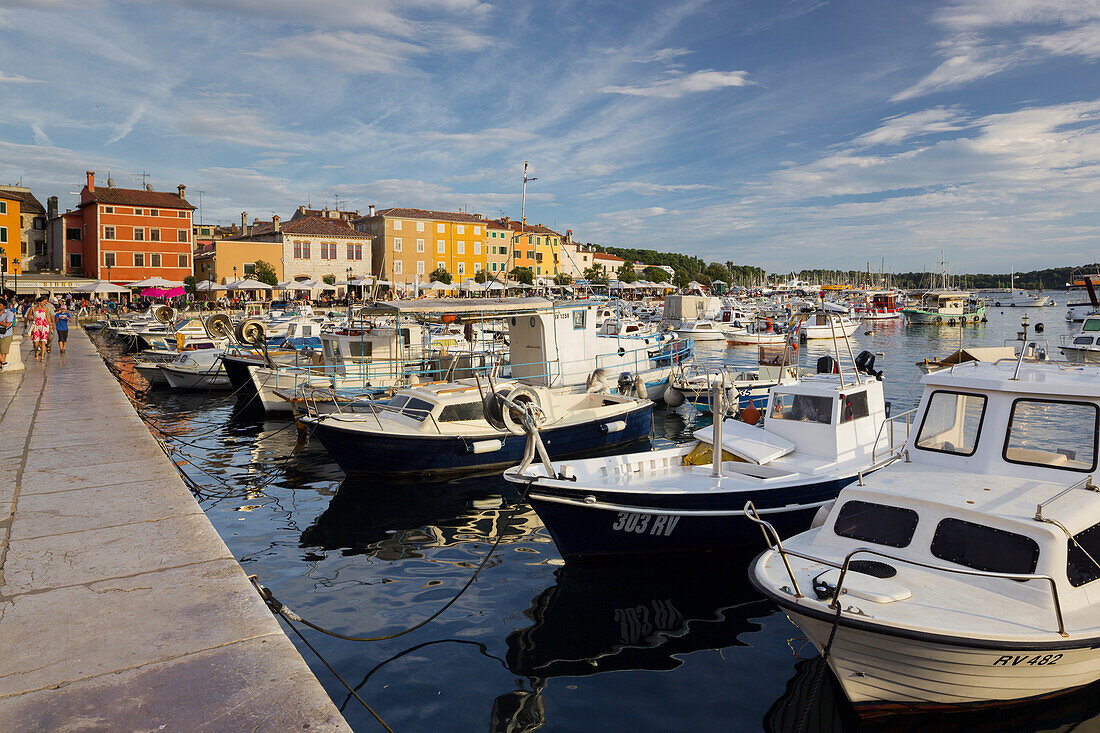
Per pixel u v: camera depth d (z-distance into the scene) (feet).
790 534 31.14
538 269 278.87
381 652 23.17
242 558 31.89
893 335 174.29
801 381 36.17
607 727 19.19
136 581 17.46
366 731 18.94
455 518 37.73
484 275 237.86
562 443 48.75
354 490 42.98
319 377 63.16
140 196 212.23
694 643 24.06
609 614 26.20
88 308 192.54
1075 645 17.28
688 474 33.22
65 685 12.87
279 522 37.06
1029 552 19.02
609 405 52.75
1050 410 23.18
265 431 61.52
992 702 19.21
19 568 18.17
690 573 29.99
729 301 231.50
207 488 43.73
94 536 20.61
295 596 27.55
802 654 23.35
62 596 16.56
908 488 22.13
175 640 14.56
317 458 51.44
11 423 39.29
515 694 20.80
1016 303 364.38
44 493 25.03
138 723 11.77
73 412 43.34
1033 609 18.29
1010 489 21.59
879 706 19.45
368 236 230.07
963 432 24.95
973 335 171.94
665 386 72.13
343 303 209.15
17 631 14.85
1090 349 89.76
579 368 62.64
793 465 32.12
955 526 20.27
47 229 238.07
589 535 29.73
